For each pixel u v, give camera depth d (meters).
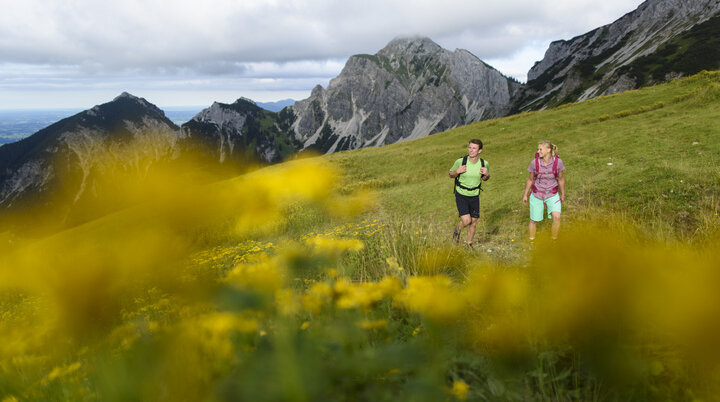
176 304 0.68
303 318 1.19
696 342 0.68
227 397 0.65
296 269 0.80
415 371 0.88
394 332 1.24
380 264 3.57
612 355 0.83
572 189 8.05
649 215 5.76
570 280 0.79
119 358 0.72
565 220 6.12
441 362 0.96
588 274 0.77
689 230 4.88
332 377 0.71
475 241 6.82
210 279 0.70
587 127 18.73
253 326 0.82
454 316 1.06
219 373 0.72
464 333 1.12
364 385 0.82
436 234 5.41
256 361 0.69
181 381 0.72
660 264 0.72
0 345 0.77
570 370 1.24
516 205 8.20
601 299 0.77
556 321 0.84
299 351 0.71
